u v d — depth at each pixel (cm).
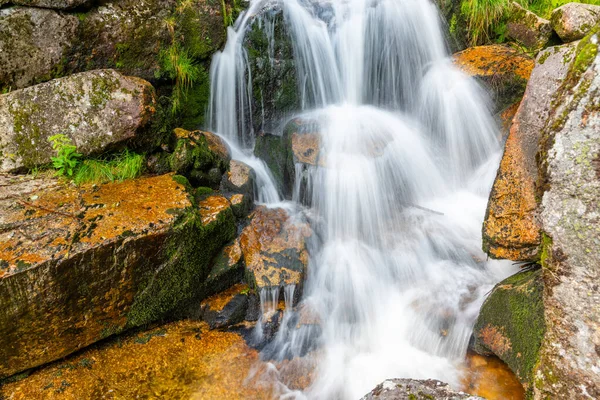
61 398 307
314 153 487
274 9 542
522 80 525
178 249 353
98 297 328
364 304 405
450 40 634
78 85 396
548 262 259
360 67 607
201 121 527
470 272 420
